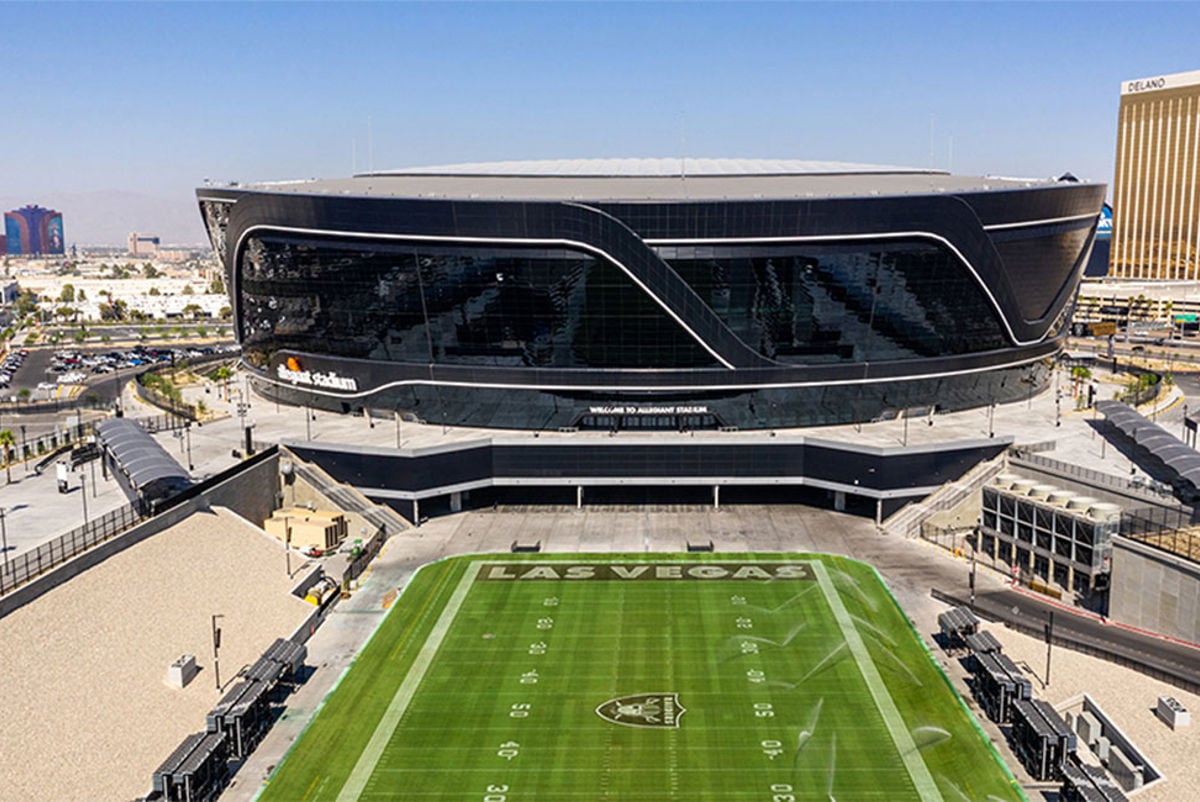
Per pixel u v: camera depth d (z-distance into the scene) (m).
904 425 124.75
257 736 67.12
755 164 156.75
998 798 59.88
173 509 91.00
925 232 117.00
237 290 141.88
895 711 70.12
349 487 114.88
